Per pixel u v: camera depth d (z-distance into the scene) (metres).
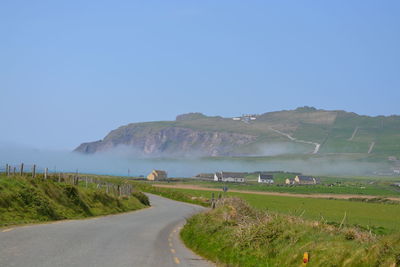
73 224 28.80
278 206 74.44
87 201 43.66
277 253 16.00
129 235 25.67
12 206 28.14
